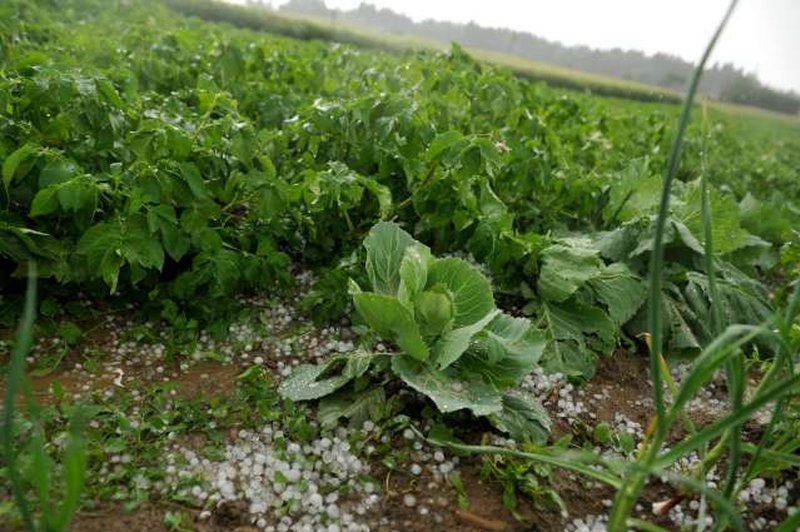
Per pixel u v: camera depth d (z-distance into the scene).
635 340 3.52
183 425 2.52
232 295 3.37
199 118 3.61
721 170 6.88
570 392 3.08
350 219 3.85
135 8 9.12
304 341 3.18
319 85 5.55
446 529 2.24
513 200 4.26
